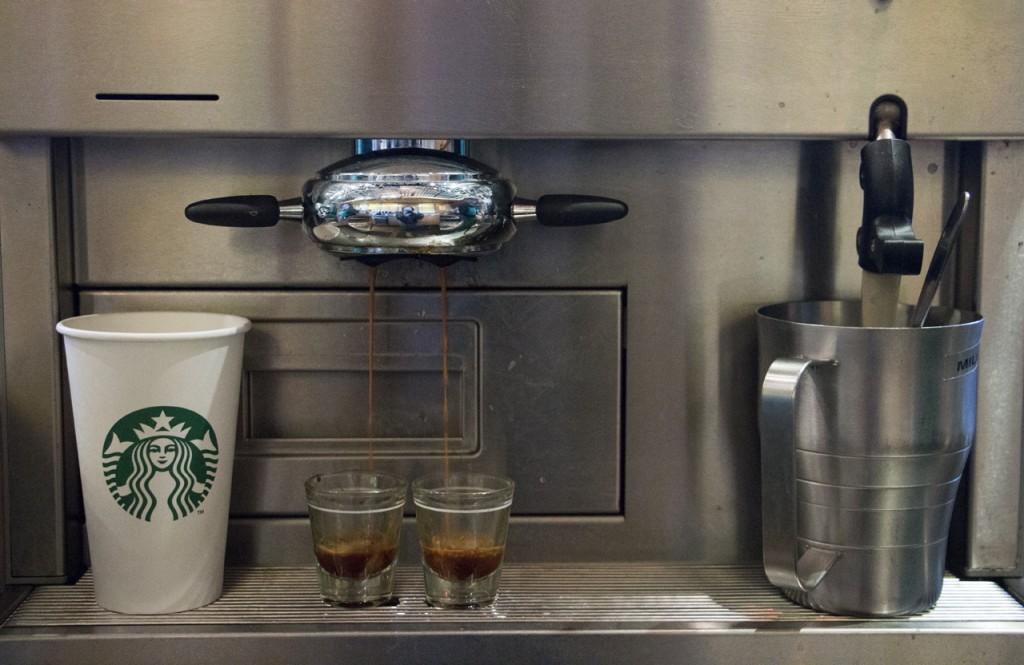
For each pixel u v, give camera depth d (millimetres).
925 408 688
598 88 732
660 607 734
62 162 777
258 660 687
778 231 809
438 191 676
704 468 822
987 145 775
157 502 708
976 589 779
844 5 733
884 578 710
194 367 705
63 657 683
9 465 772
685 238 807
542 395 813
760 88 737
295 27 723
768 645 692
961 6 737
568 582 783
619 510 824
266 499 811
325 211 684
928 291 717
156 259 796
